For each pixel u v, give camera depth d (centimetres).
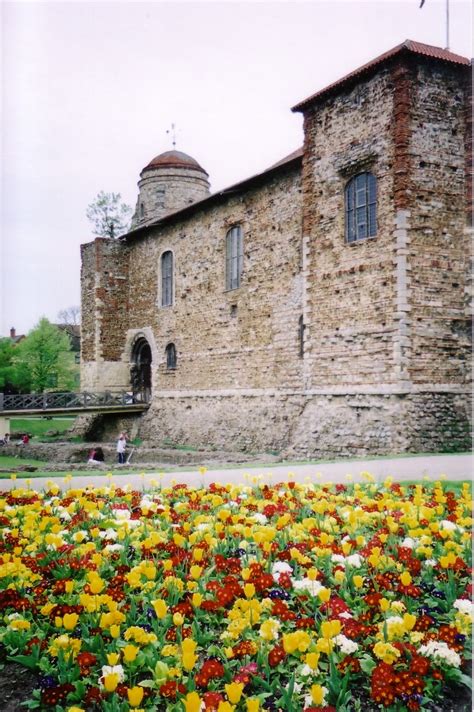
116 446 2938
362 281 2008
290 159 2412
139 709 359
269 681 418
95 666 434
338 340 2077
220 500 819
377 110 1983
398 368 1866
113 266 3722
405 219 1888
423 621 453
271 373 2544
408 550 587
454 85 1981
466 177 1972
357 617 495
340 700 390
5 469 1977
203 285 3027
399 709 380
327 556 593
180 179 4281
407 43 1905
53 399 3469
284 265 2494
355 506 831
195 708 328
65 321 8669
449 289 1942
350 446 1931
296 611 516
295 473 1360
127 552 633
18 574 556
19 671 448
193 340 3091
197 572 530
